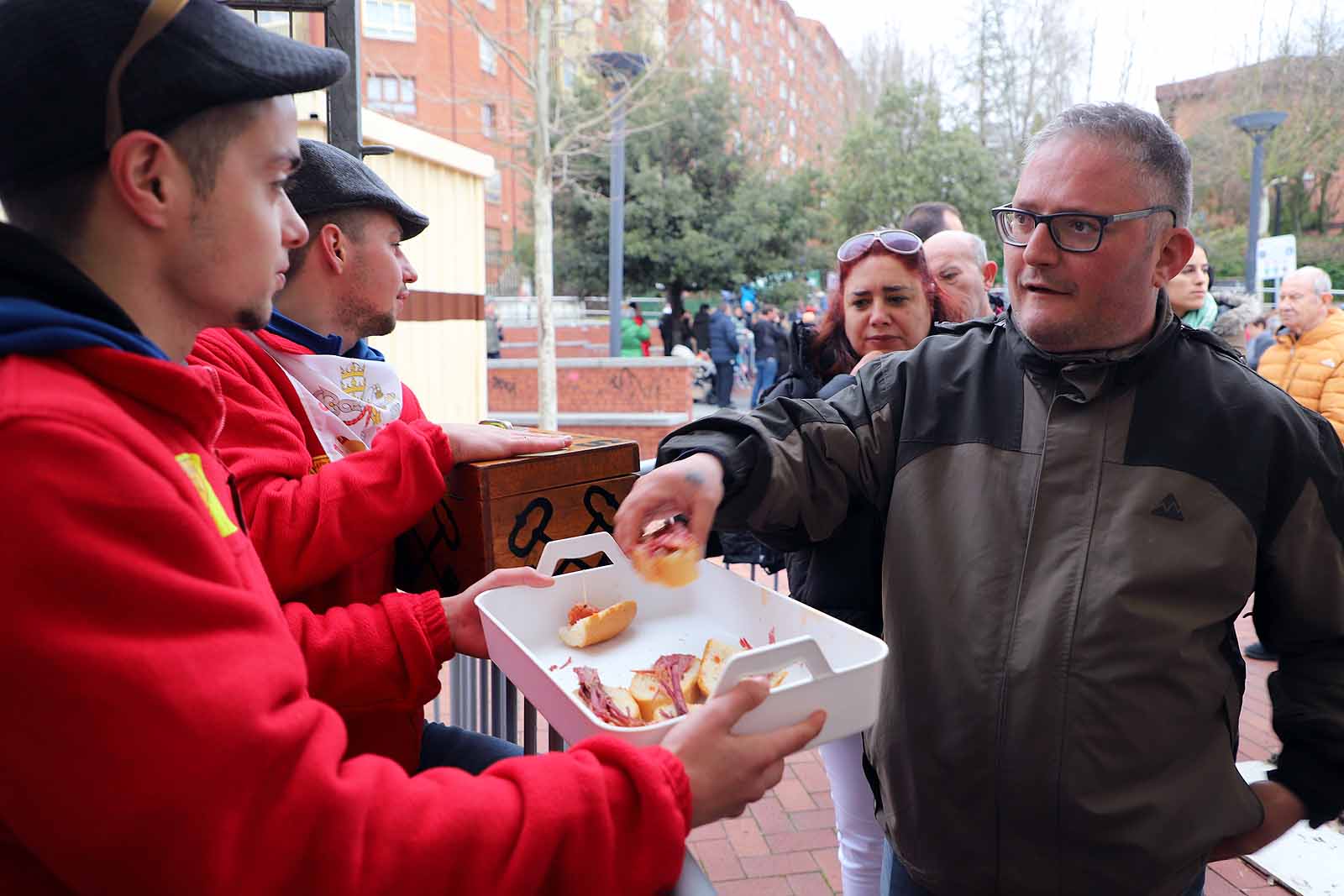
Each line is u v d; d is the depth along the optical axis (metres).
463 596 1.29
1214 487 1.23
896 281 2.11
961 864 1.30
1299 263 22.83
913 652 1.33
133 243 0.79
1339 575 1.27
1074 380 1.28
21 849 0.71
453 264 6.70
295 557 1.27
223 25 0.79
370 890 0.68
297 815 0.67
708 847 2.96
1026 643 1.25
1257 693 3.92
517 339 19.75
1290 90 22.62
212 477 0.87
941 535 1.33
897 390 1.44
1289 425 1.25
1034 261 1.27
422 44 23.73
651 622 1.33
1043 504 1.28
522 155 25.25
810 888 2.75
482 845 0.72
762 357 15.52
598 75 13.99
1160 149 1.24
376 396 1.63
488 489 1.46
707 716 0.86
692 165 23.83
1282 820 1.32
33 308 0.70
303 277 1.63
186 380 0.79
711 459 1.26
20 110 0.74
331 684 1.20
